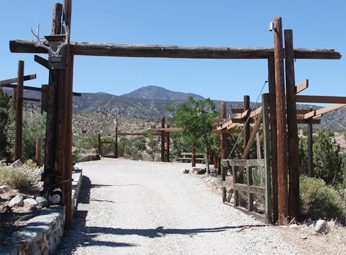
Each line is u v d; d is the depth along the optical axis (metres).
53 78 9.09
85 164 23.98
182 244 8.05
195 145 19.66
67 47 9.07
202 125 17.81
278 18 9.60
